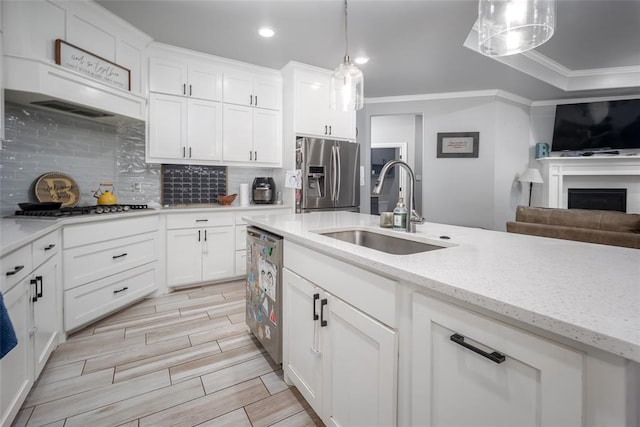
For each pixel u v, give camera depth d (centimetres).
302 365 156
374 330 106
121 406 158
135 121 303
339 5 251
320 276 139
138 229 280
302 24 279
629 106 491
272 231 184
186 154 337
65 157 277
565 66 432
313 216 242
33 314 164
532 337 65
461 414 81
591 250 120
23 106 246
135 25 282
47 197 259
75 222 221
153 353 207
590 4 273
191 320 257
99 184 304
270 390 172
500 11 148
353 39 309
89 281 234
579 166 514
